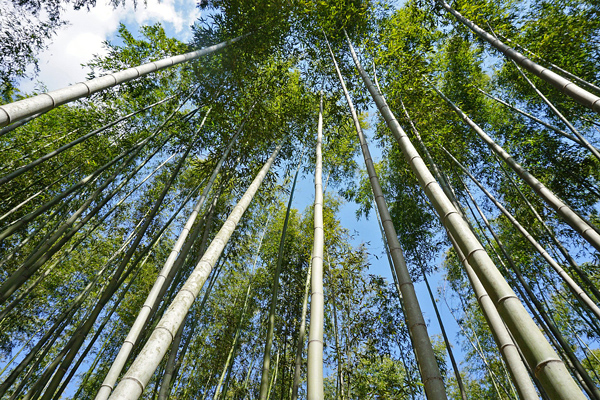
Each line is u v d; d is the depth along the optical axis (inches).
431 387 59.8
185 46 221.9
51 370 125.3
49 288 242.8
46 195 232.7
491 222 272.1
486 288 51.1
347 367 214.4
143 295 256.1
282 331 237.3
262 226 308.5
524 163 233.3
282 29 215.8
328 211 272.7
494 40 149.5
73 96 84.4
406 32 213.3
